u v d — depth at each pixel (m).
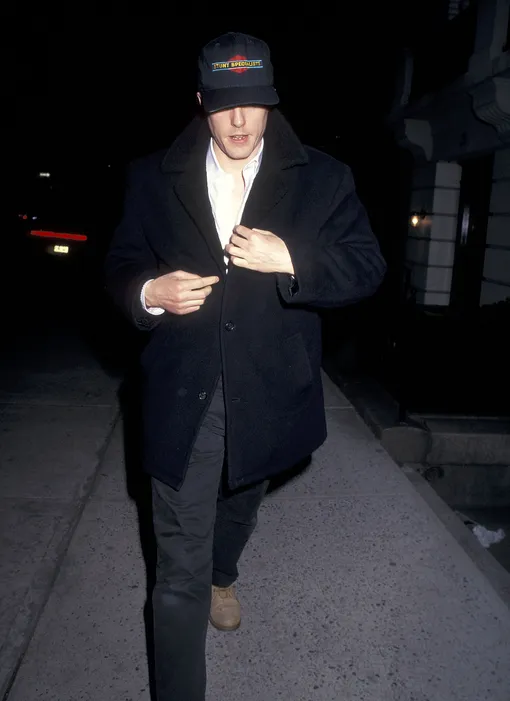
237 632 2.47
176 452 1.83
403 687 2.23
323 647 2.41
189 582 1.86
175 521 1.87
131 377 5.66
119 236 1.97
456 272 10.70
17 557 2.89
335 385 5.36
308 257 1.71
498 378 5.24
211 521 1.91
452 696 2.20
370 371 5.62
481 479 4.63
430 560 2.96
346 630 2.50
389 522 3.28
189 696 1.86
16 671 2.26
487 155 9.55
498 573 3.17
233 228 1.85
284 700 2.17
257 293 1.83
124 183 1.98
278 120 1.83
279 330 1.87
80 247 12.67
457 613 2.61
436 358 5.41
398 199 12.48
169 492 1.88
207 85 1.68
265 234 1.69
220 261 1.80
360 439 4.30
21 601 2.59
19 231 12.75
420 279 11.15
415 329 5.74
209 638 2.44
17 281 11.52
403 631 2.50
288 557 2.96
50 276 12.17
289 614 2.58
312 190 1.84
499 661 2.35
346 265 1.76
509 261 8.94
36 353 6.52
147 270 1.86
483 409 4.88
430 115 10.59
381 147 12.83
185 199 1.79
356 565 2.91
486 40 8.55
